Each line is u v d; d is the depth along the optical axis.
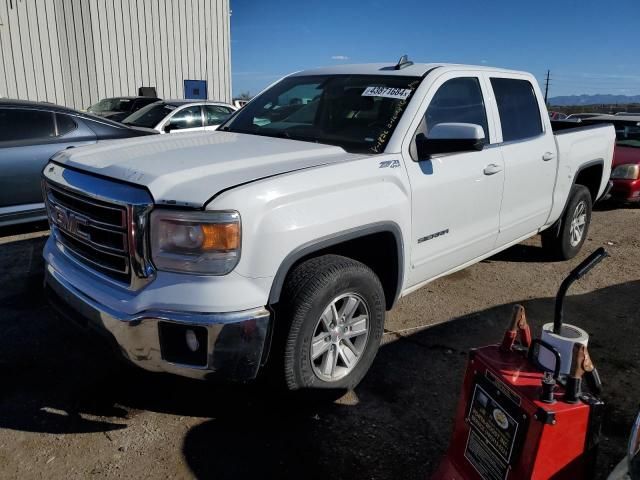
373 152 3.33
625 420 3.14
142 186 2.57
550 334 2.04
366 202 3.04
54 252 3.25
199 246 2.47
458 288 5.06
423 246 3.59
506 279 5.36
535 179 4.71
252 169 2.80
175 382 3.33
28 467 2.59
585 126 6.02
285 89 4.33
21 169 5.96
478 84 4.17
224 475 2.58
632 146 9.21
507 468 2.01
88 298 2.79
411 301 4.71
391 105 3.60
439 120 3.73
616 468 1.75
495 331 4.21
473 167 3.89
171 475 2.56
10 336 3.82
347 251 3.33
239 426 2.94
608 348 4.02
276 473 2.60
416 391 3.34
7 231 6.50
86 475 2.55
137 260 2.58
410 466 2.70
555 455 1.92
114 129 6.75
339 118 3.74
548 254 5.90
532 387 1.99
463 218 3.91
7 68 15.96
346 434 2.91
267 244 2.58
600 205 9.40
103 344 2.80
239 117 4.30
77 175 2.94
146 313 2.55
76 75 17.17
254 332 2.57
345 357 3.12
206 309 2.49
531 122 4.77
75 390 3.21
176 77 19.28
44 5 16.27
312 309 2.78
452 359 3.74
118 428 2.89
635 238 7.20
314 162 3.00
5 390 3.18
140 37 18.22
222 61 20.28
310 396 2.97
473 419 2.20
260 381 2.98
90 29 17.20
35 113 6.16
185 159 2.91
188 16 19.12
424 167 3.48
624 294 5.11
